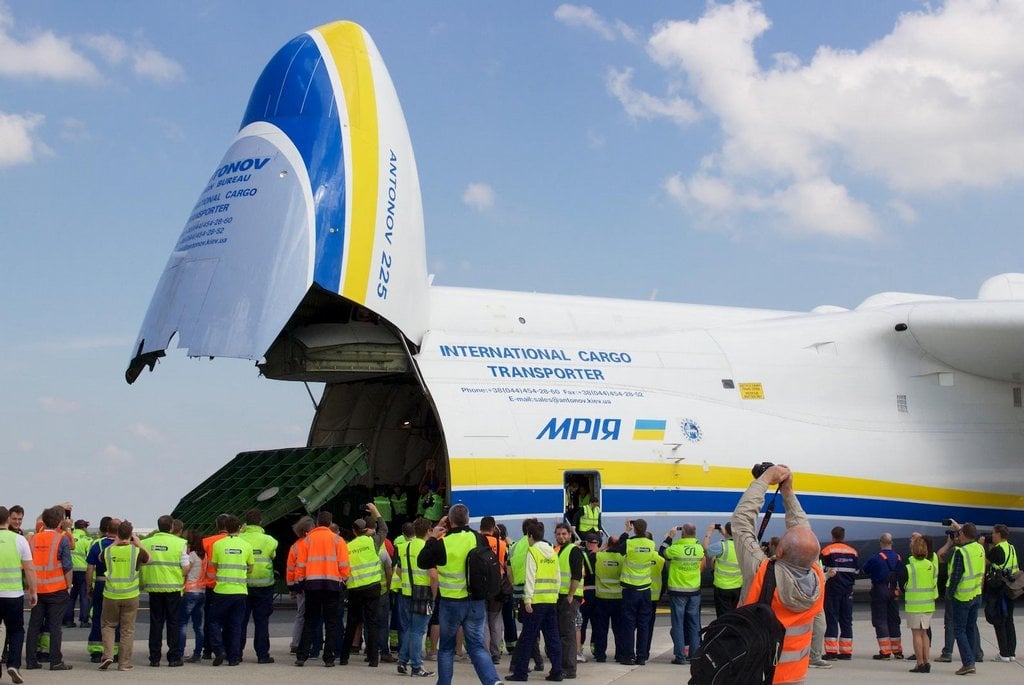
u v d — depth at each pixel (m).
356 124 15.11
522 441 15.05
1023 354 17.77
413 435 18.61
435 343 15.55
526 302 17.48
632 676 10.91
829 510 17.14
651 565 11.80
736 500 16.44
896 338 18.45
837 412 17.64
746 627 5.48
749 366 17.48
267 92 15.47
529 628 10.36
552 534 15.05
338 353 15.20
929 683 10.43
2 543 9.96
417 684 10.00
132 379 15.14
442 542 9.01
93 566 11.66
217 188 15.01
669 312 18.62
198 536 12.10
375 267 14.63
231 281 14.03
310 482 14.78
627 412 16.02
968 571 11.10
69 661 11.56
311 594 11.25
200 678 10.06
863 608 18.77
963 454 18.22
